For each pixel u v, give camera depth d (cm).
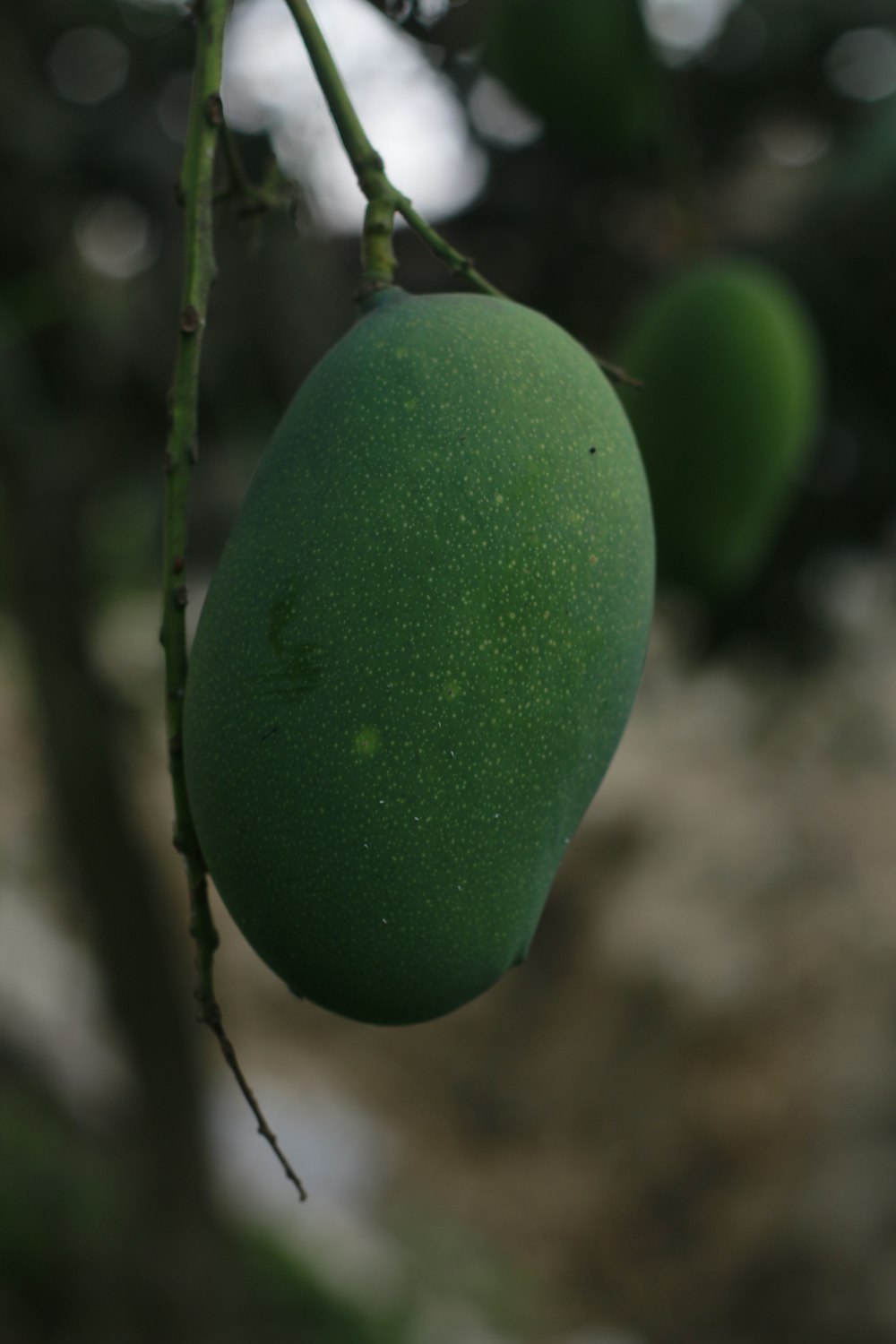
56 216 92
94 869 168
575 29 68
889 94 95
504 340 44
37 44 93
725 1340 232
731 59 93
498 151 86
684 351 64
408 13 59
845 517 97
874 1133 241
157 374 95
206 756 43
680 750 340
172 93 95
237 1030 342
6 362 94
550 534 42
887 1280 216
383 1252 241
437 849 42
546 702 42
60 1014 247
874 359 91
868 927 282
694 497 65
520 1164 294
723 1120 275
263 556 42
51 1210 187
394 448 42
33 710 161
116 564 151
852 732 118
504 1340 229
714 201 96
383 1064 333
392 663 42
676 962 305
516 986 341
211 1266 185
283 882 42
